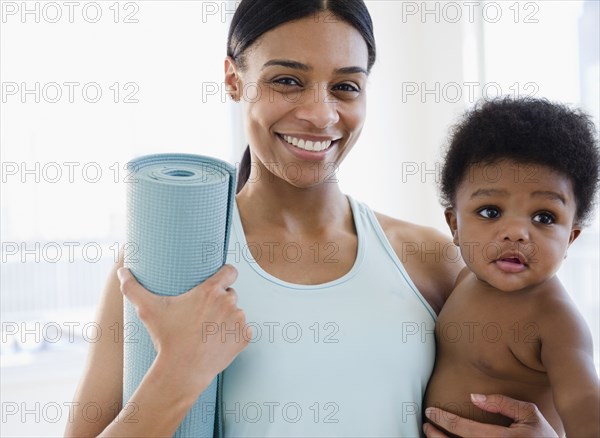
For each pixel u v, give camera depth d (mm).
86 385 912
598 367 2129
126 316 856
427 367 1006
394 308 987
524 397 960
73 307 2479
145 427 787
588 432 815
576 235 1010
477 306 993
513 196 928
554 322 917
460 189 991
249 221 1031
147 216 802
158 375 792
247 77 968
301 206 1028
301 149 943
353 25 946
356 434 925
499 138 941
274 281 960
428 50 2768
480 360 970
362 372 938
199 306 805
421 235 1133
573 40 2215
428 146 2811
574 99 2217
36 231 2424
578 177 942
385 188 2811
